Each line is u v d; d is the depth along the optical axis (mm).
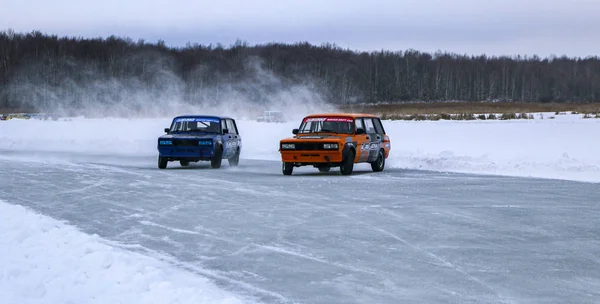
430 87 134000
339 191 15852
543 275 7938
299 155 19672
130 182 17891
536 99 139125
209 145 22000
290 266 8438
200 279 7699
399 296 7074
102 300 6715
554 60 161875
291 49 135500
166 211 12789
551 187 16594
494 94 137125
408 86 132750
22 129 42281
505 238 10117
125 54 118250
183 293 6801
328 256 8969
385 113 75688
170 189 16281
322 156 19547
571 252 9164
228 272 8141
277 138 34312
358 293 7199
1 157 27781
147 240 10055
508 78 142125
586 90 144250
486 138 32531
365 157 20719
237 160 24281
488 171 21297
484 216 12086
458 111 81188
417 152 26078
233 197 14781
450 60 151250
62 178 18906
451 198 14531
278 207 13258
